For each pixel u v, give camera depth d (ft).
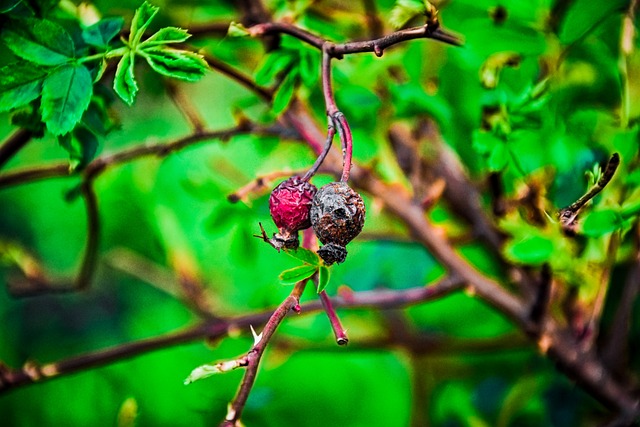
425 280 2.45
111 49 1.62
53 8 1.71
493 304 1.95
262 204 2.00
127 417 1.78
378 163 1.96
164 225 2.38
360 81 1.88
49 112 1.59
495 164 1.77
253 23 1.85
